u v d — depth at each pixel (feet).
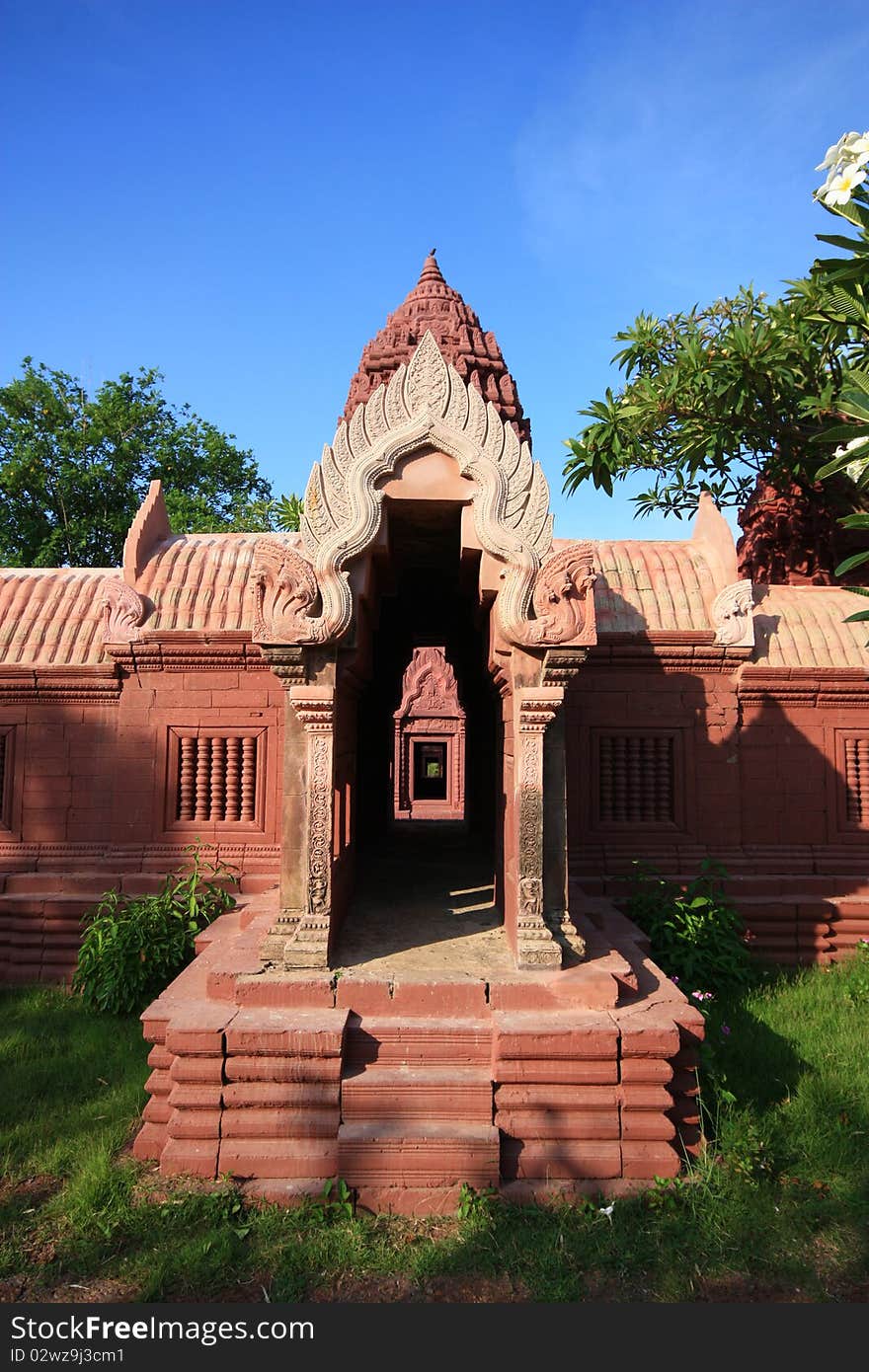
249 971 14.76
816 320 26.81
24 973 22.53
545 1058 13.05
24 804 24.41
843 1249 11.29
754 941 23.13
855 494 31.14
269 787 23.80
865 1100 14.84
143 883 23.07
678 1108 13.43
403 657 32.12
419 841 34.78
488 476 15.67
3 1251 11.27
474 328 29.22
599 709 24.47
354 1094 12.91
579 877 23.47
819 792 24.86
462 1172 12.40
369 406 15.90
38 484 66.74
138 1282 10.67
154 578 25.64
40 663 24.39
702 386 31.09
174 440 73.15
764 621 26.08
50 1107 15.12
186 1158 12.66
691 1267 10.91
